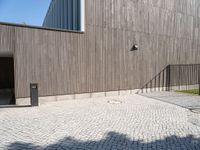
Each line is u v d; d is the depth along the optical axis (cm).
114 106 725
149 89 1094
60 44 805
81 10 842
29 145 375
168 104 769
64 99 827
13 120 535
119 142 392
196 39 1327
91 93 891
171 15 1174
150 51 1083
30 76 750
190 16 1282
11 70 1305
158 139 410
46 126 486
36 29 754
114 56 948
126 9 976
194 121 540
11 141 394
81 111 643
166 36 1154
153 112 639
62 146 371
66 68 823
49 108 684
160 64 1135
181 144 386
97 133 442
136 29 1018
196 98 906
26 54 740
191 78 1295
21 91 736
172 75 1194
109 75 938
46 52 778
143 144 384
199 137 423
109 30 925
